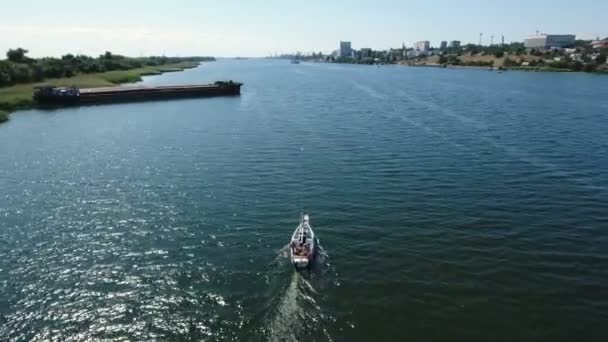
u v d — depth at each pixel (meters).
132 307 38.66
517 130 107.94
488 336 34.59
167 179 72.62
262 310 37.78
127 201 62.94
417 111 140.50
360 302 38.62
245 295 39.97
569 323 36.19
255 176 73.31
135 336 35.09
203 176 73.88
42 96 158.25
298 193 64.94
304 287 40.75
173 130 114.19
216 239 50.84
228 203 61.62
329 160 82.00
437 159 81.81
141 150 92.62
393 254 46.78
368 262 45.19
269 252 47.59
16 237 51.78
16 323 36.66
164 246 49.38
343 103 163.62
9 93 165.88
